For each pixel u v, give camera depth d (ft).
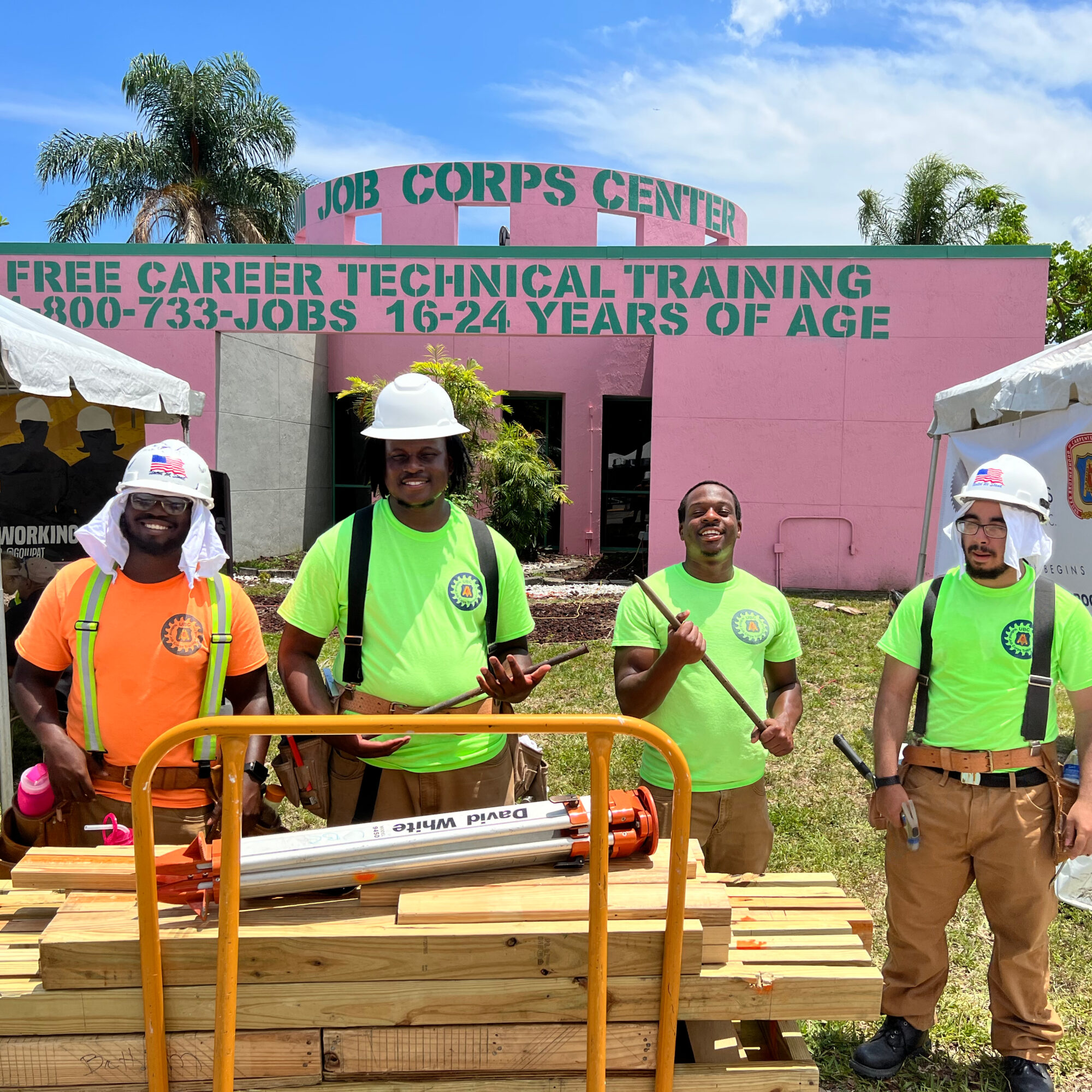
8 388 20.65
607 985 5.98
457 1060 5.98
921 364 38.65
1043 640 8.59
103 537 8.11
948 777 8.84
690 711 9.30
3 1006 5.78
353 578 8.38
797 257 38.73
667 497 39.88
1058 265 70.64
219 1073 5.61
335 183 50.19
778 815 16.40
